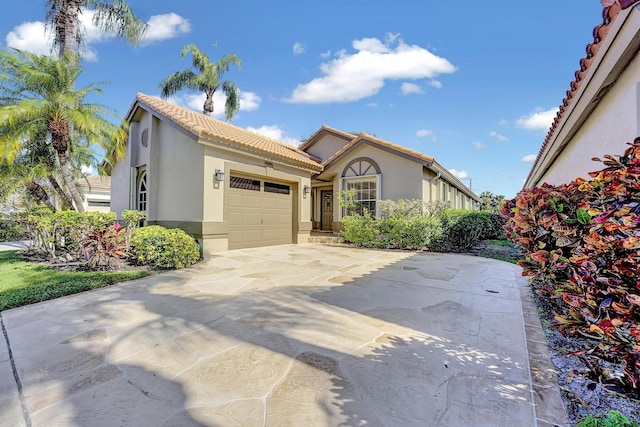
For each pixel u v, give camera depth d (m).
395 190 13.27
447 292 5.20
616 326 1.87
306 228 13.26
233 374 2.66
